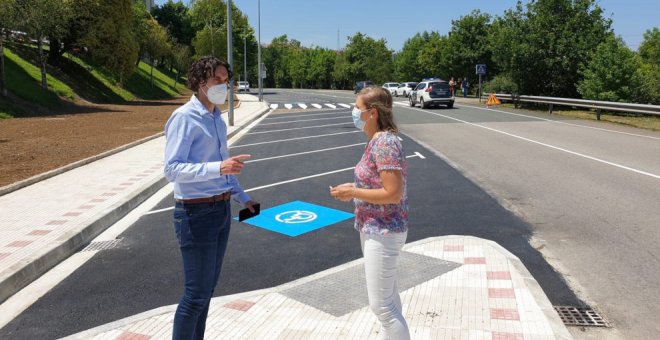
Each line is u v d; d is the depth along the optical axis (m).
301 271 5.23
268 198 8.57
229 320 4.09
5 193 8.47
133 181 9.44
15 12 25.00
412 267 5.12
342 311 4.22
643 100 25.12
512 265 5.08
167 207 8.05
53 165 11.17
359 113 3.08
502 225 6.68
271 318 4.12
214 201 3.11
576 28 29.33
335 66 86.25
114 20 35.59
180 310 3.17
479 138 16.14
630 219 6.78
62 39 34.41
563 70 29.27
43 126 19.33
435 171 10.63
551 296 4.52
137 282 5.04
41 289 4.91
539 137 16.00
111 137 16.39
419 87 32.19
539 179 9.57
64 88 31.20
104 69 41.31
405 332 3.10
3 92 23.55
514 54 29.70
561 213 7.18
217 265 3.31
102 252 5.96
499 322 3.92
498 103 32.25
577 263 5.29
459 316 4.04
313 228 6.76
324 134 18.47
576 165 10.90
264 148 15.07
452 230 6.51
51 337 3.98
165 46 49.03
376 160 2.93
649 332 3.87
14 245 5.77
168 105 34.50
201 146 3.10
